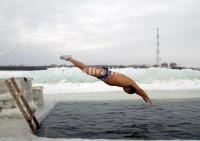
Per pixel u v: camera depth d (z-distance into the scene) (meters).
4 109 11.88
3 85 12.20
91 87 29.34
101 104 19.27
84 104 19.39
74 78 37.19
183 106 18.06
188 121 12.91
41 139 8.99
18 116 11.64
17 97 10.12
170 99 20.97
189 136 9.91
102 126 11.89
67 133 10.57
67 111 16.31
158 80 34.28
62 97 22.50
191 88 28.80
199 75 38.59
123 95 23.39
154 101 20.38
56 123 12.62
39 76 39.47
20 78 12.38
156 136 9.93
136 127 11.61
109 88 28.70
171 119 13.46
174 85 30.86
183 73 39.81
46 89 28.22
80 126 11.92
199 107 17.61
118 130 11.05
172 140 8.77
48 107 17.11
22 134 9.59
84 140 8.71
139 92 4.16
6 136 9.31
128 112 15.79
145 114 15.02
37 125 11.25
